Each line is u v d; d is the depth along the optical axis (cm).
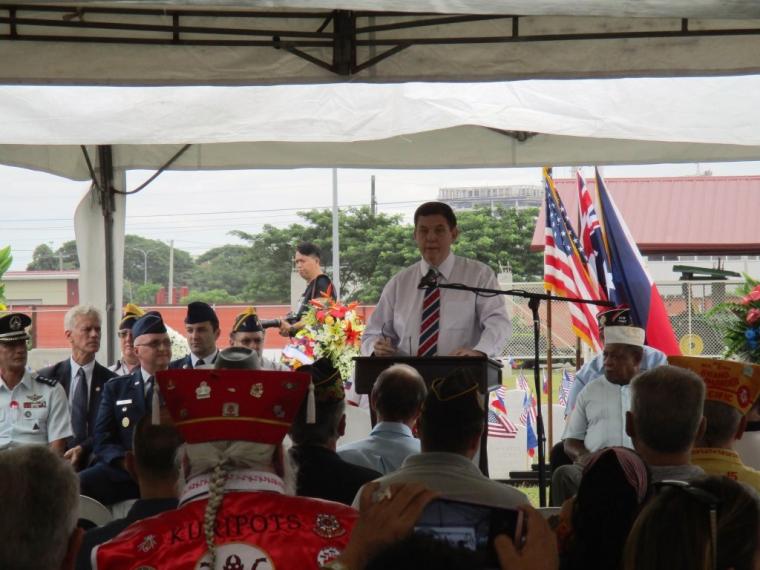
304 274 1181
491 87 1004
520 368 1750
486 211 4278
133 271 6794
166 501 427
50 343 3002
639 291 1305
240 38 764
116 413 840
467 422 405
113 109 996
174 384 342
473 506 300
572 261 1270
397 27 753
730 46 746
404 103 1016
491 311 830
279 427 343
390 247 4188
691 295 1773
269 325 1073
